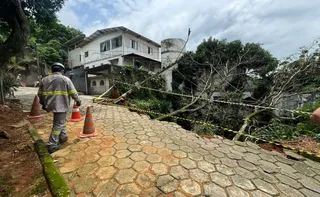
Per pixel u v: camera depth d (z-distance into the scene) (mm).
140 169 2059
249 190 1758
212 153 2615
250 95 10070
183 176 1943
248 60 9555
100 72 13102
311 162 2477
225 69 9852
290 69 6715
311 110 4621
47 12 6816
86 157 2344
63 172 1982
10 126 3627
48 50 20359
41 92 2518
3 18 5574
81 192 1656
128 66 11234
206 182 1852
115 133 3385
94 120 4457
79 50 21516
